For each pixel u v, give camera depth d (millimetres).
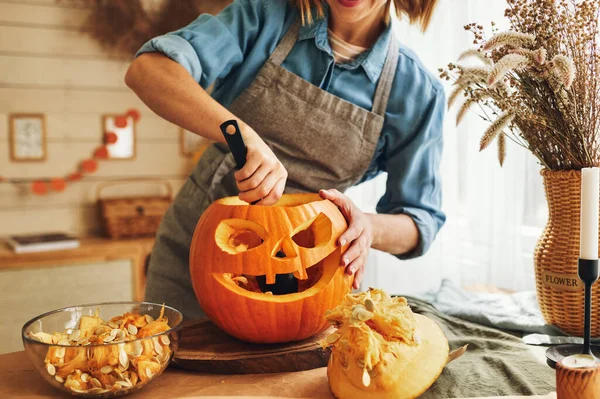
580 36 946
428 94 1237
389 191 1306
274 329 902
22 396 787
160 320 857
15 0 2744
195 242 954
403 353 768
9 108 2779
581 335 1035
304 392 800
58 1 2801
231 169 1271
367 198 2145
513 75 1040
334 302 927
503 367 870
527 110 969
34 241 2588
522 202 1621
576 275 1006
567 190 1007
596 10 1000
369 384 744
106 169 2982
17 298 2492
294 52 1219
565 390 671
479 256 1745
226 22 1199
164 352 793
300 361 876
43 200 2871
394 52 1238
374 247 1151
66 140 2891
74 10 2830
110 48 2891
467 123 1716
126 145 3000
